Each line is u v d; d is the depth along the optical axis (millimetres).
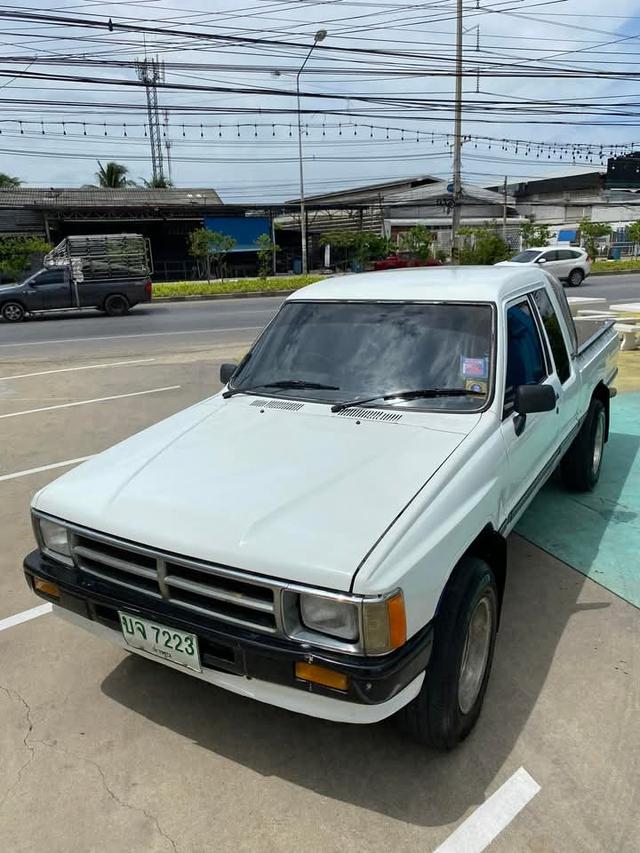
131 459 2914
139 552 2389
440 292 3420
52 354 12664
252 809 2354
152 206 38938
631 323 11633
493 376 3018
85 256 20188
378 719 2115
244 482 2561
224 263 41406
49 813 2361
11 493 5387
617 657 3121
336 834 2240
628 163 35844
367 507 2334
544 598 3627
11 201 40031
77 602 2611
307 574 2098
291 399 3281
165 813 2350
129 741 2693
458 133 26172
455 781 2439
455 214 26859
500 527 2945
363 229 47906
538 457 3512
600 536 4328
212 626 2268
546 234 36938
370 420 2977
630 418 6973
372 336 3381
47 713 2867
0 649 3330
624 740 2604
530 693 2889
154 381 9711
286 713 2844
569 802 2328
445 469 2543
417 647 2170
